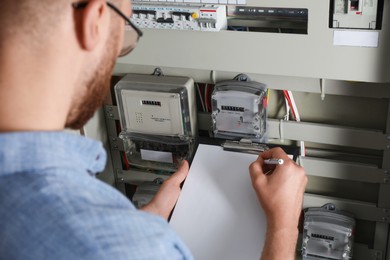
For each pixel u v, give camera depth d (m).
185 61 1.27
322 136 1.36
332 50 1.14
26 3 0.52
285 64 1.19
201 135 1.48
